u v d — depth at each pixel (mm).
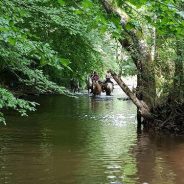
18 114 18922
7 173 9070
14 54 10906
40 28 15805
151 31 15328
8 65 12469
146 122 16188
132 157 10961
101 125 16844
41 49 4949
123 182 8562
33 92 29203
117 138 13891
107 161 10430
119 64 16547
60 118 18641
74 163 10109
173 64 15820
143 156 11117
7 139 13047
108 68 16766
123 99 29547
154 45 15758
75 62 18859
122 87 16031
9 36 5152
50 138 13445
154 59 15836
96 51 18594
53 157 10688
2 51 10539
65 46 18219
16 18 5418
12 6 5398
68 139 13367
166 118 15562
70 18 12711
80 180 8648
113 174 9188
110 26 4809
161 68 15906
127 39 15617
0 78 26734
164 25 4816
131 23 4910
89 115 20125
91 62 18953
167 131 15375
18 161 10172
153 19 4887
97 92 33531
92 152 11469
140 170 9578
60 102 26766
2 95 9594
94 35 17219
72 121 17781
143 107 15969
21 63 12055
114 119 18844
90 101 28406
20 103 9820
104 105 25688
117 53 17234
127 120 18625
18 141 12766
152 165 10102
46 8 11992
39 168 9555
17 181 8477
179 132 15156
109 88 33875
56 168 9578
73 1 4785
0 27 5133
